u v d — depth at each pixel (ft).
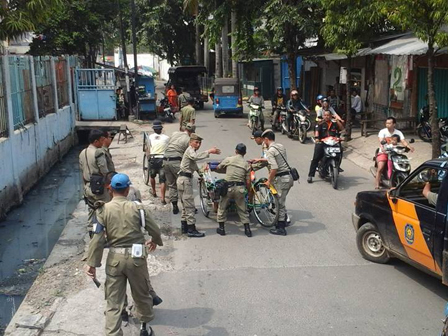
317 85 91.61
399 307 19.93
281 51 74.59
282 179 27.91
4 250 31.81
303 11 63.52
